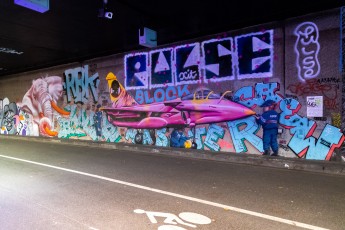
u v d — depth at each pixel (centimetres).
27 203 584
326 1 871
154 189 675
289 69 982
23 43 1328
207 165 955
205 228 461
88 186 706
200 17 1015
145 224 477
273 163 926
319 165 845
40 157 1141
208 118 1173
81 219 499
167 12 958
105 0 854
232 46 1105
